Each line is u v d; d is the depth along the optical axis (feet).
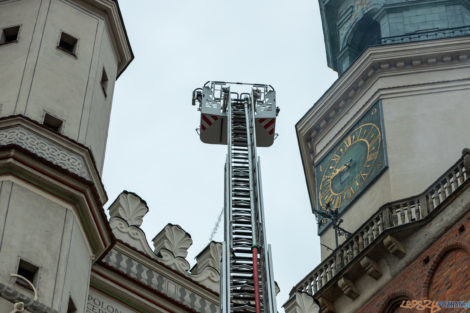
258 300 97.76
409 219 155.53
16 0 117.08
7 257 92.84
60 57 112.27
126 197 118.52
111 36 121.39
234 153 117.60
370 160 170.71
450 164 164.14
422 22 188.55
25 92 107.04
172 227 119.85
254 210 108.58
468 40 177.37
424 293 147.95
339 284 158.92
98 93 113.80
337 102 182.39
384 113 173.37
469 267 144.05
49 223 98.02
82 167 104.32
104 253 104.83
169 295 112.88
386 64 178.09
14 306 87.61
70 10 117.70
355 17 196.65
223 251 104.06
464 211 149.18
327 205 169.37
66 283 95.40
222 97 123.34
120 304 108.06
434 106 172.35
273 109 122.83
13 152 100.01
